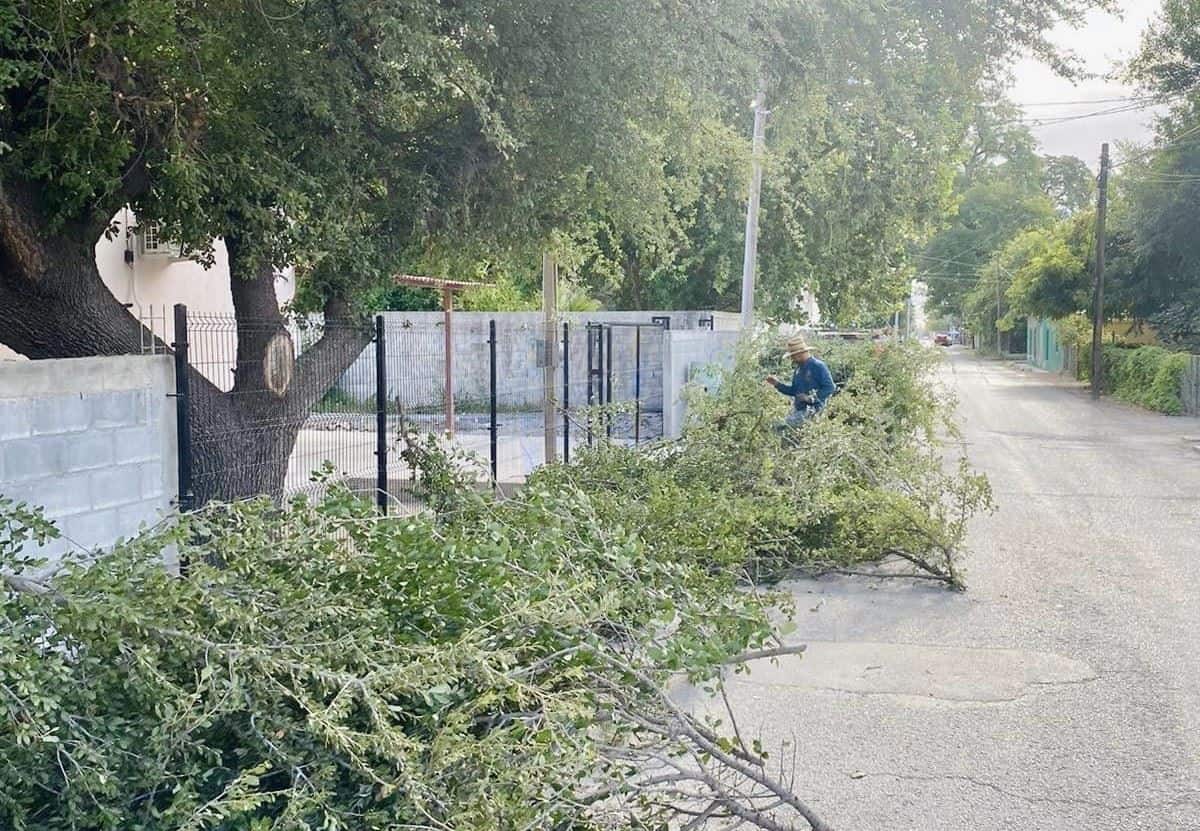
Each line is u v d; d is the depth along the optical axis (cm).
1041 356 6359
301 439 1041
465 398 2323
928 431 1519
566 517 527
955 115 1797
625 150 966
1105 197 3788
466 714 347
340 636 385
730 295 3148
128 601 352
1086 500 1415
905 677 683
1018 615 834
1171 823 480
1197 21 3475
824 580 940
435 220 971
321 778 325
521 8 898
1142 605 862
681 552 692
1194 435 2344
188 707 320
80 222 805
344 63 842
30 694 300
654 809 462
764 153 1355
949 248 8919
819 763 547
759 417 990
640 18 907
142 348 842
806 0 1114
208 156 785
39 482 560
